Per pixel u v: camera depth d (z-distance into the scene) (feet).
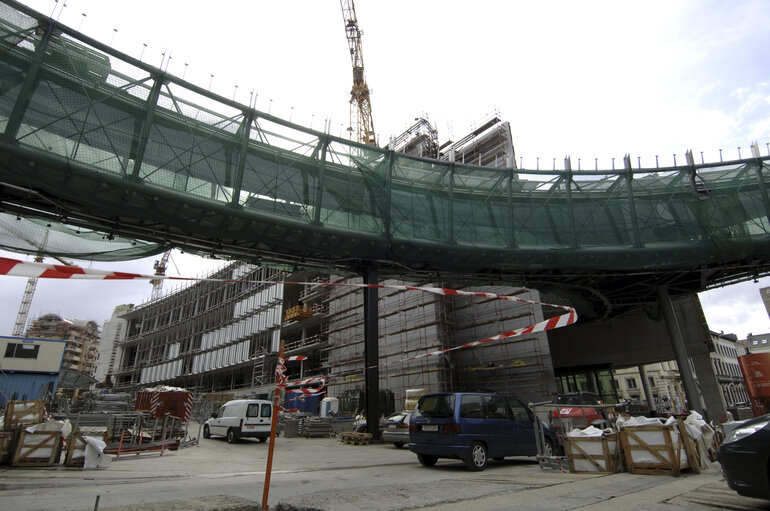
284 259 74.43
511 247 78.07
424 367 109.29
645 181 85.56
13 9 48.29
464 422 29.76
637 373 235.40
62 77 50.78
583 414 44.70
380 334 125.49
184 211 57.26
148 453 43.96
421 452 30.89
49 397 117.80
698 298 113.29
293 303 181.16
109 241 65.98
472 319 112.57
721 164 82.74
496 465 33.17
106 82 53.93
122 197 53.06
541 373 96.22
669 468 22.90
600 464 25.13
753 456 14.25
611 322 128.06
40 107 48.52
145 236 63.82
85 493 20.59
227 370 183.62
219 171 60.85
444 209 78.38
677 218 81.56
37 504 17.38
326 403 111.14
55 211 55.93
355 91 232.73
